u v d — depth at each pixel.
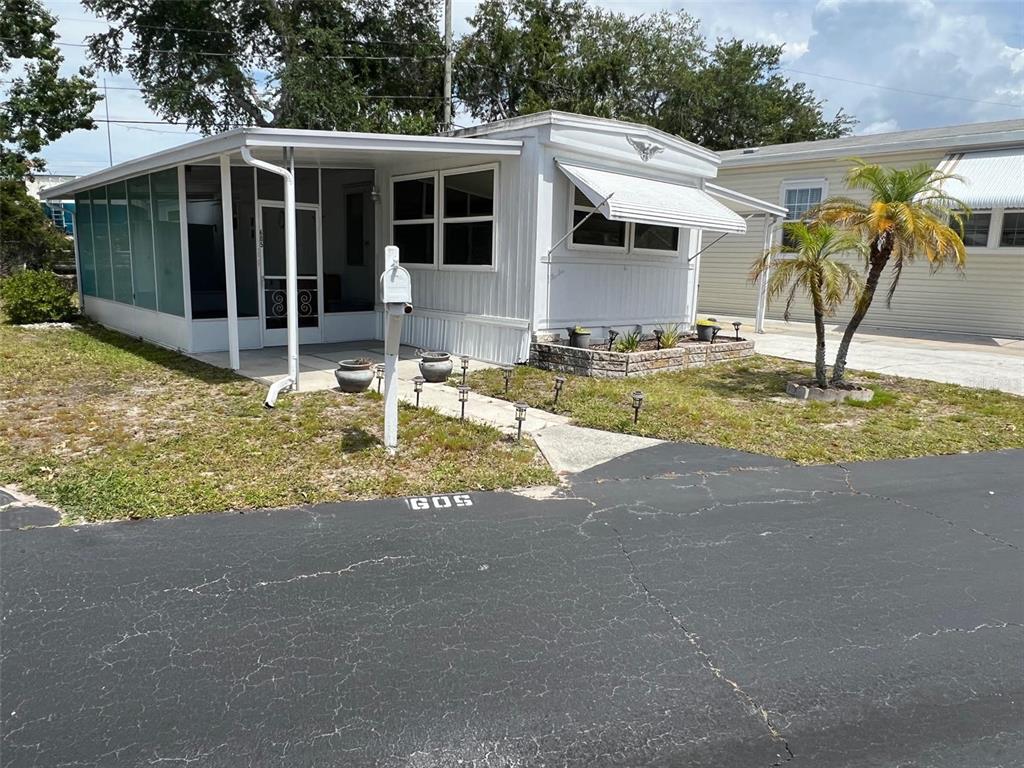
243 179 10.27
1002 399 8.45
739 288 18.25
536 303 9.38
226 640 3.09
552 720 2.64
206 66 21.66
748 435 6.68
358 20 23.45
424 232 10.85
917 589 3.76
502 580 3.73
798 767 2.42
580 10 29.48
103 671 2.85
